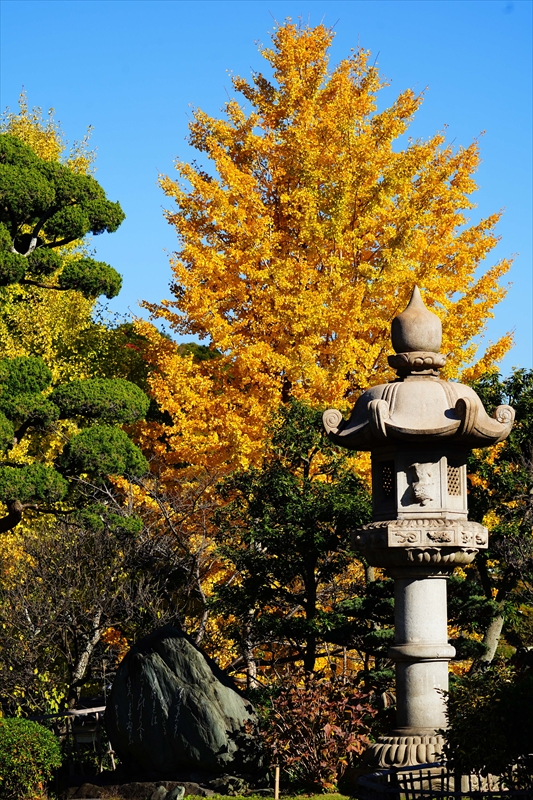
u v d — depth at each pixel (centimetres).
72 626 1532
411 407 984
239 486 1388
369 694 1160
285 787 1093
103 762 1348
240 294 1822
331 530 1321
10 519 1288
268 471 1375
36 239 1487
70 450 1398
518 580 1625
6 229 1375
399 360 1037
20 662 1469
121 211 1497
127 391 1443
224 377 1853
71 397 1407
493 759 746
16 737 1157
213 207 1833
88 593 1539
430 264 1806
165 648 1180
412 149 1831
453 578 1368
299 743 1090
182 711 1140
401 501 987
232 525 1432
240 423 1666
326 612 1366
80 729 1431
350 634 1338
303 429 1370
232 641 1622
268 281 1834
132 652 1203
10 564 1698
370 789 813
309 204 1825
